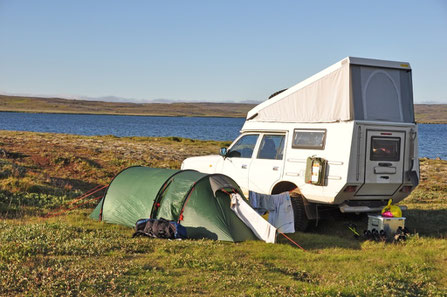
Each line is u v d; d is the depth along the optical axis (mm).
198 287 5633
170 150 28531
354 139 8531
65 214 10586
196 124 166125
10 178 13672
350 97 8641
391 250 7996
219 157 11109
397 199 9359
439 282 6492
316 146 9070
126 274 5961
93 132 76938
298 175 9281
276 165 9727
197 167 11492
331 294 5602
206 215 8695
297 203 9305
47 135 33562
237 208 8828
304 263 7109
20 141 25109
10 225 8672
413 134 9047
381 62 8961
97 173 18250
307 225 9531
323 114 9133
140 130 94125
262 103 10469
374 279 6270
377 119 8828
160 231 8352
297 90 9695
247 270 6477
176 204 8961
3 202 11305
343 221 10281
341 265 7113
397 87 9117
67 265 6207
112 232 8602
